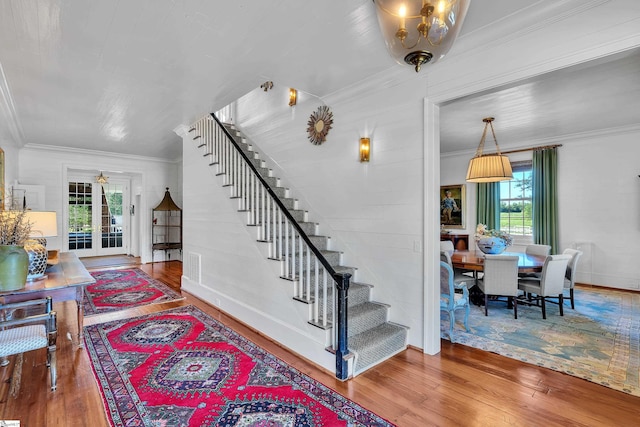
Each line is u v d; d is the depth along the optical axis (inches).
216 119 184.2
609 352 117.8
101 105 167.5
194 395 90.0
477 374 102.3
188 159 213.8
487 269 160.1
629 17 75.2
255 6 86.4
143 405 85.1
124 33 100.0
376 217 134.8
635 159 211.5
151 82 137.6
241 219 156.6
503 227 273.7
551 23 86.2
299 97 177.8
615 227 218.8
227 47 108.3
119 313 163.5
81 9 87.8
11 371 102.1
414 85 120.2
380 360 110.8
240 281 155.3
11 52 111.7
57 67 123.4
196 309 171.6
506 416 81.1
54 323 92.4
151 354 115.7
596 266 226.2
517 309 172.7
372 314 122.4
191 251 207.3
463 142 259.0
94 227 347.9
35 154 263.0
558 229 240.4
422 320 118.9
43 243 160.7
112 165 303.6
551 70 86.9
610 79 138.0
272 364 109.5
